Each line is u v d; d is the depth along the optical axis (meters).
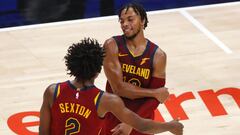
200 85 16.47
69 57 8.21
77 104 8.17
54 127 8.38
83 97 8.16
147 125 8.65
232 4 22.17
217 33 19.88
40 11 20.94
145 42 10.53
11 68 17.19
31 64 17.45
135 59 10.46
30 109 15.13
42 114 8.43
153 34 19.62
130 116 8.35
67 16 20.84
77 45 8.23
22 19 20.50
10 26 20.08
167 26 20.30
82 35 19.56
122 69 10.56
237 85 16.53
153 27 20.17
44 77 16.72
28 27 20.06
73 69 8.17
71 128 8.26
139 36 10.38
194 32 19.91
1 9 20.69
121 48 10.48
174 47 18.75
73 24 20.34
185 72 17.19
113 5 21.45
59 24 20.33
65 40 19.17
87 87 8.20
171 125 9.09
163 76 10.62
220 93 16.09
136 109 10.59
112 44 10.52
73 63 8.16
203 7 21.88
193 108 15.36
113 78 10.48
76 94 8.18
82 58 8.13
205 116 15.03
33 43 18.91
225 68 17.50
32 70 17.11
